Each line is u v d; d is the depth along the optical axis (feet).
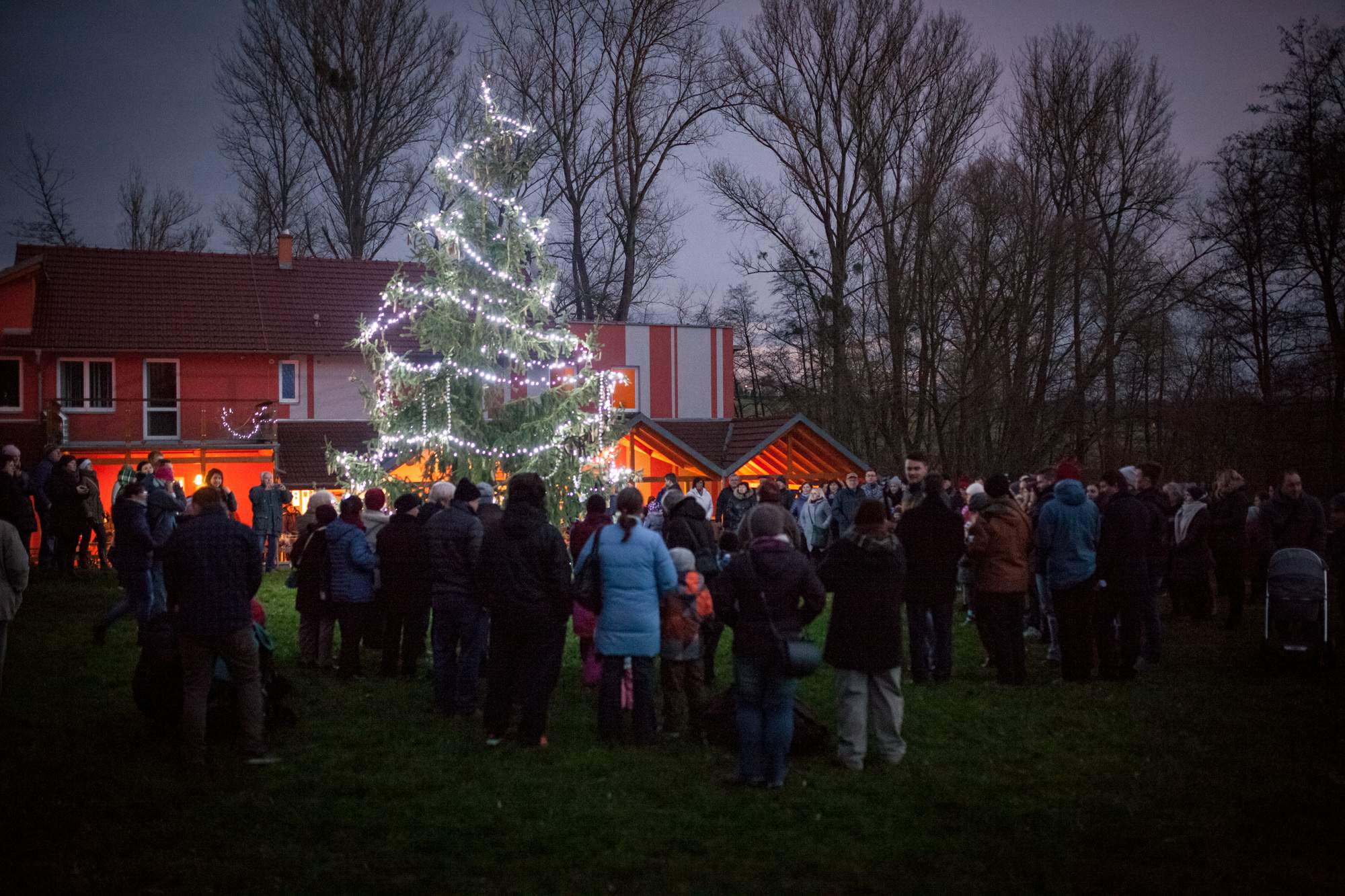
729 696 28.40
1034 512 43.52
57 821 21.45
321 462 92.38
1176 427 115.44
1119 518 35.50
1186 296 110.42
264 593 59.98
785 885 18.40
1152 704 32.17
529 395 63.31
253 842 20.43
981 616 35.50
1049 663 40.14
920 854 19.76
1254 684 35.27
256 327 99.35
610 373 60.23
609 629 27.76
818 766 25.89
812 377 149.89
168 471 51.80
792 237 127.44
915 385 126.52
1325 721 30.01
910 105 118.93
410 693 34.14
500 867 19.17
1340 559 37.19
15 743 27.55
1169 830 21.09
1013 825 21.42
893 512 59.93
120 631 44.88
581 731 29.22
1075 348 117.80
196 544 25.34
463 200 56.90
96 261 100.32
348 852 19.99
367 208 128.67
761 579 24.07
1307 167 93.40
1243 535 48.01
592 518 35.17
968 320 120.47
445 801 22.90
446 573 30.83
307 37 124.57
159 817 21.93
